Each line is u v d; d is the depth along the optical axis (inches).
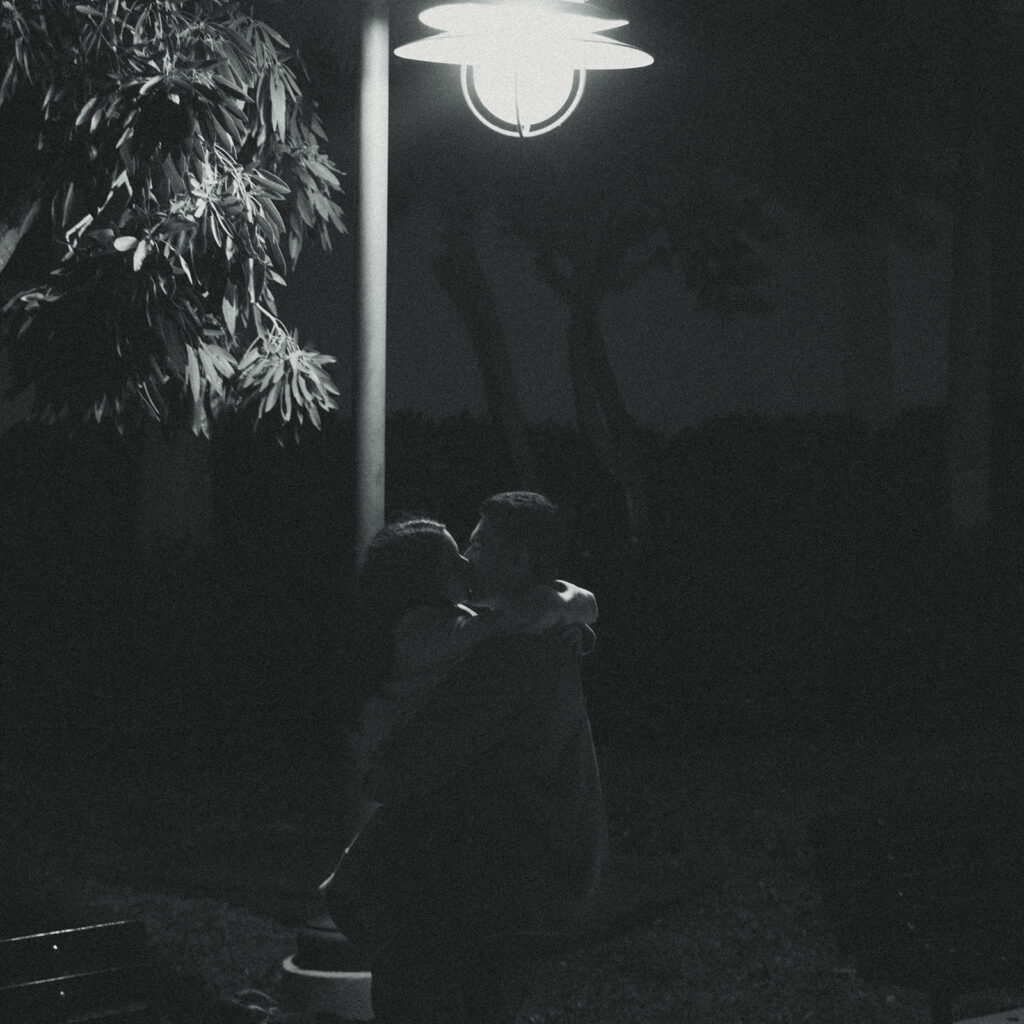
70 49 259.4
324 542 523.2
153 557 524.7
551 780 158.2
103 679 506.0
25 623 508.7
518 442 729.6
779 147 666.2
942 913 210.5
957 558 563.2
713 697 535.5
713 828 409.4
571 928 161.0
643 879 358.0
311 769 488.4
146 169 255.8
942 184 740.7
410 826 156.3
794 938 318.3
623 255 705.6
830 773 473.7
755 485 759.7
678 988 289.9
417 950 156.0
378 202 235.8
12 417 621.6
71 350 257.0
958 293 690.8
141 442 612.1
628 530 776.3
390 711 159.2
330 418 640.4
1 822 419.5
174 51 263.6
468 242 704.4
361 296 234.8
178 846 394.3
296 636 506.0
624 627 532.1
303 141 300.5
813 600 546.9
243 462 629.9
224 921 325.4
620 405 716.0
